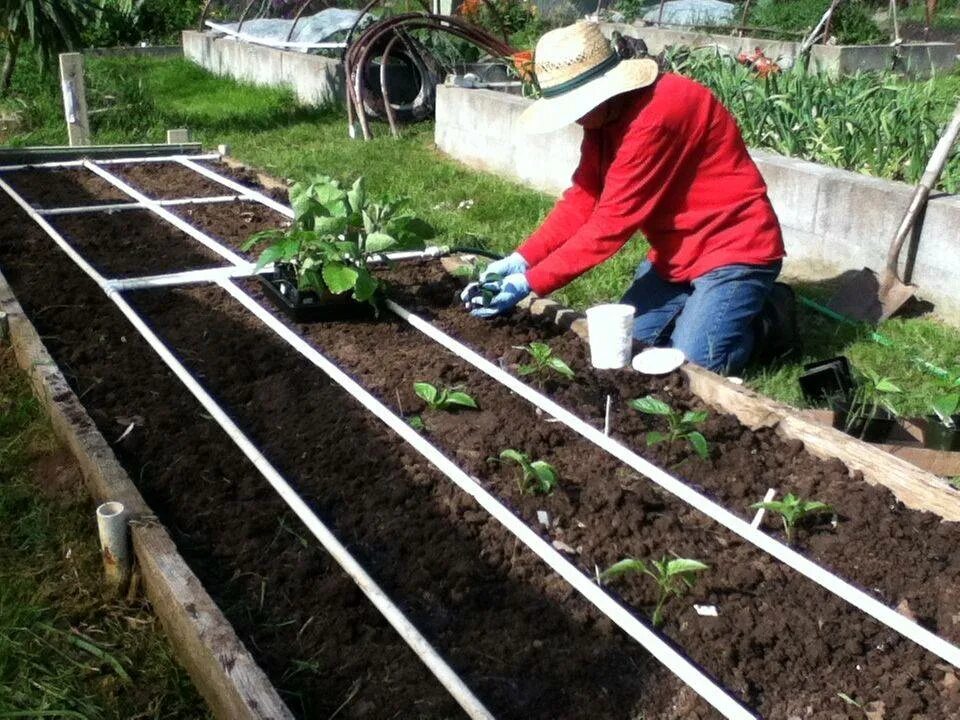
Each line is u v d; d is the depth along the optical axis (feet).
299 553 9.93
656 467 10.95
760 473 11.18
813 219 19.10
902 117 21.02
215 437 11.98
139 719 8.50
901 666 8.48
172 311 15.48
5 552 10.49
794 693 8.22
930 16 47.55
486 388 13.01
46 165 24.29
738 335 14.11
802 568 9.32
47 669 8.96
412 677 8.41
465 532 10.14
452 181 25.64
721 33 47.55
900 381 14.66
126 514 9.82
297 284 15.05
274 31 41.50
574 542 10.03
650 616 9.05
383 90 31.86
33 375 13.14
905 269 17.71
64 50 32.94
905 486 10.59
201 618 8.52
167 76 42.24
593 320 13.23
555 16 54.80
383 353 14.07
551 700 8.16
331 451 11.63
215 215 20.29
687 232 14.20
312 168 26.89
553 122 12.98
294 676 8.48
